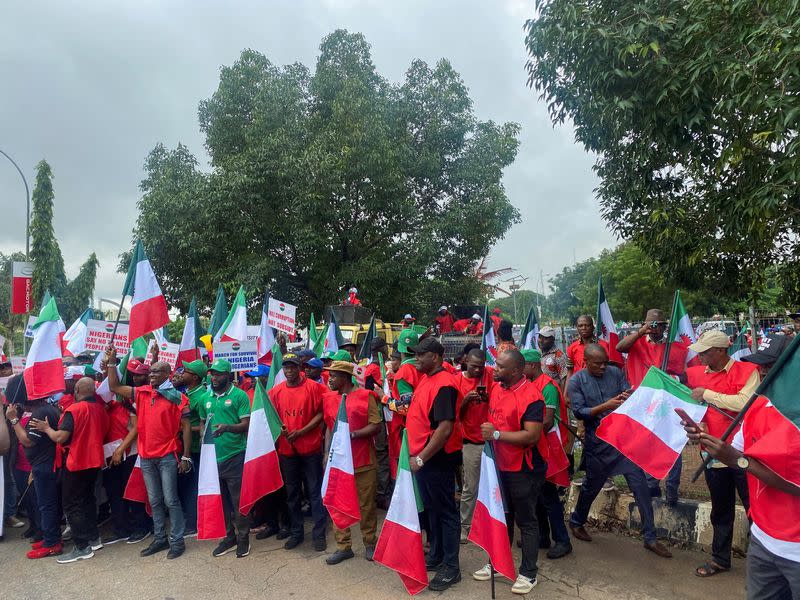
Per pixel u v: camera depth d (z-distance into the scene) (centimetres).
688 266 834
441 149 2119
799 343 280
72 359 881
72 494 571
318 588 485
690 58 654
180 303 1995
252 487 555
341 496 517
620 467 518
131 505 633
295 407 577
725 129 709
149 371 616
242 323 780
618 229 909
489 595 458
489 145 2108
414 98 2117
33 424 579
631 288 3509
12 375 788
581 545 551
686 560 507
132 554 585
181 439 633
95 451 586
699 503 541
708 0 631
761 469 275
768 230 728
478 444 577
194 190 1798
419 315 2155
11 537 657
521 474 452
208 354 882
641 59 679
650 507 517
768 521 282
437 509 477
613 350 671
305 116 2022
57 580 525
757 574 290
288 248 1992
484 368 588
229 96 1977
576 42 712
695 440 299
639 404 409
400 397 571
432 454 455
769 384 289
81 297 2816
